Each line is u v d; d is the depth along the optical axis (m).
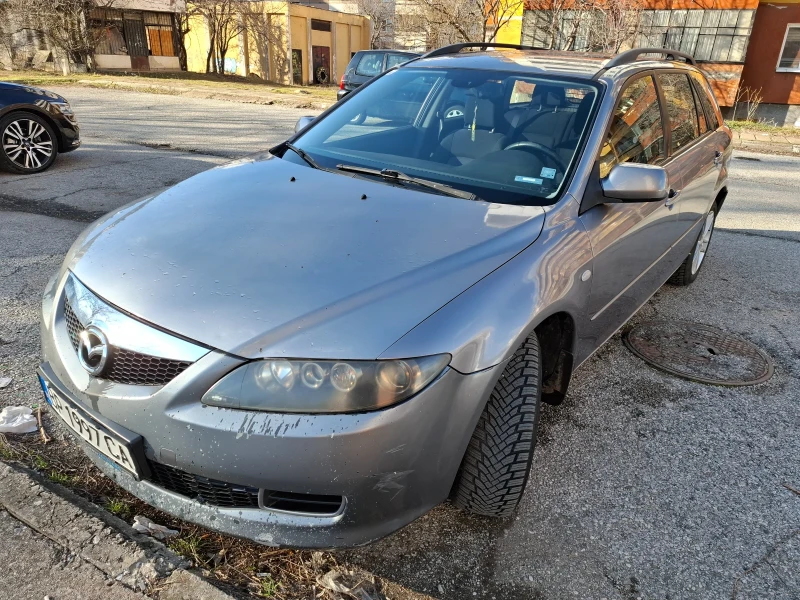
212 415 1.72
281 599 1.93
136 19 30.61
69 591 1.88
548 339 2.54
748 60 20.58
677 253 4.16
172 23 32.59
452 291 1.94
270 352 1.72
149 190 6.50
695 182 3.97
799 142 13.72
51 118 7.17
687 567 2.19
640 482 2.62
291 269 1.96
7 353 3.16
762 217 7.13
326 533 1.80
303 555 2.11
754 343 3.96
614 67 3.22
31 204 5.81
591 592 2.06
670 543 2.29
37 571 1.94
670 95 3.78
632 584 2.11
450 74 3.31
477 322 1.90
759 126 16.80
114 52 29.75
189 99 16.67
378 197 2.50
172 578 1.94
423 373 1.77
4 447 2.45
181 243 2.12
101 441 1.90
